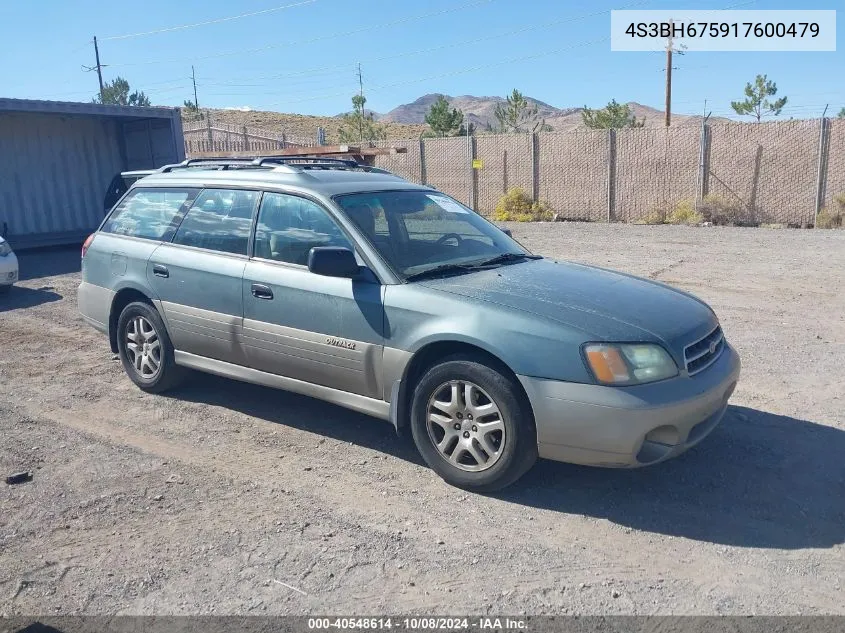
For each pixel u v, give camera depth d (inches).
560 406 154.9
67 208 655.8
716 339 178.9
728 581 135.6
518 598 130.9
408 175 991.6
